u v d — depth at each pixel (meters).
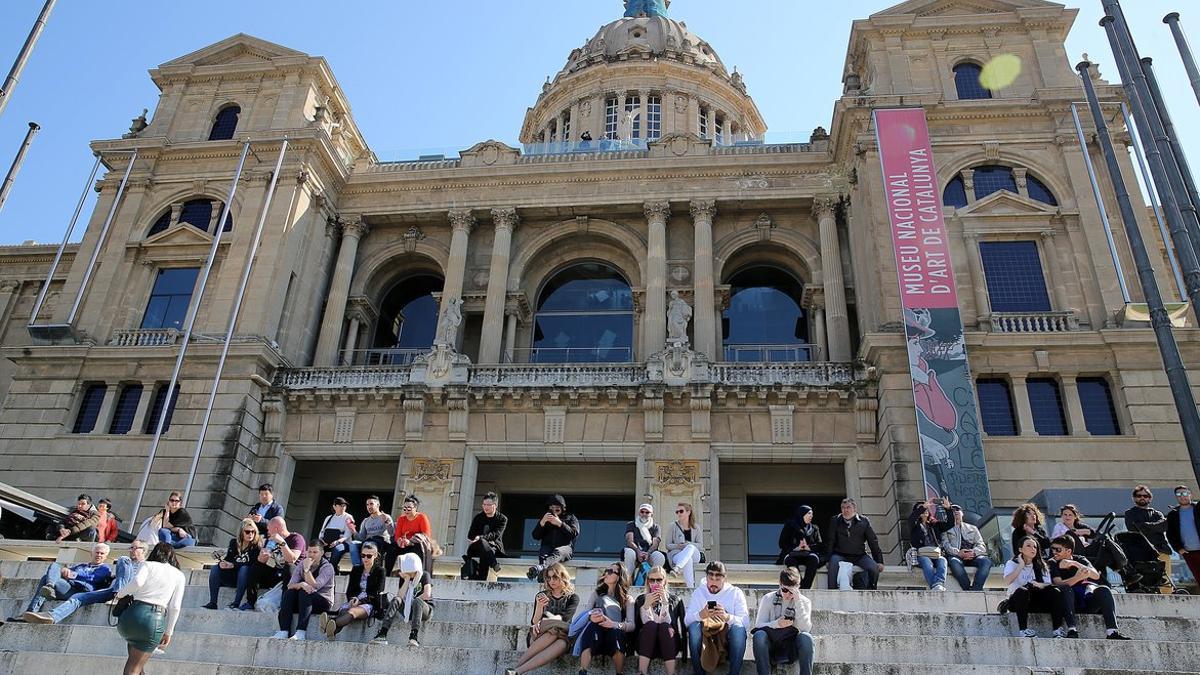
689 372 31.11
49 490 30.69
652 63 57.69
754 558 32.56
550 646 12.84
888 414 28.66
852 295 35.16
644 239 37.25
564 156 38.47
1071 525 17.22
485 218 37.97
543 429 31.36
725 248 36.72
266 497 19.25
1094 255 30.78
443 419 31.75
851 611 15.41
